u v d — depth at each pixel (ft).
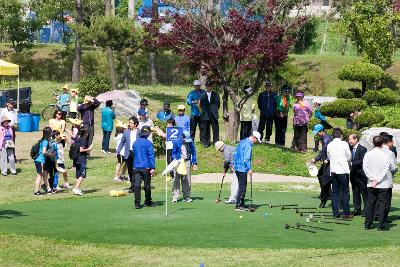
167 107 113.39
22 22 249.96
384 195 74.08
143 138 87.97
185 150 92.68
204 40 135.44
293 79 221.46
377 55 224.33
